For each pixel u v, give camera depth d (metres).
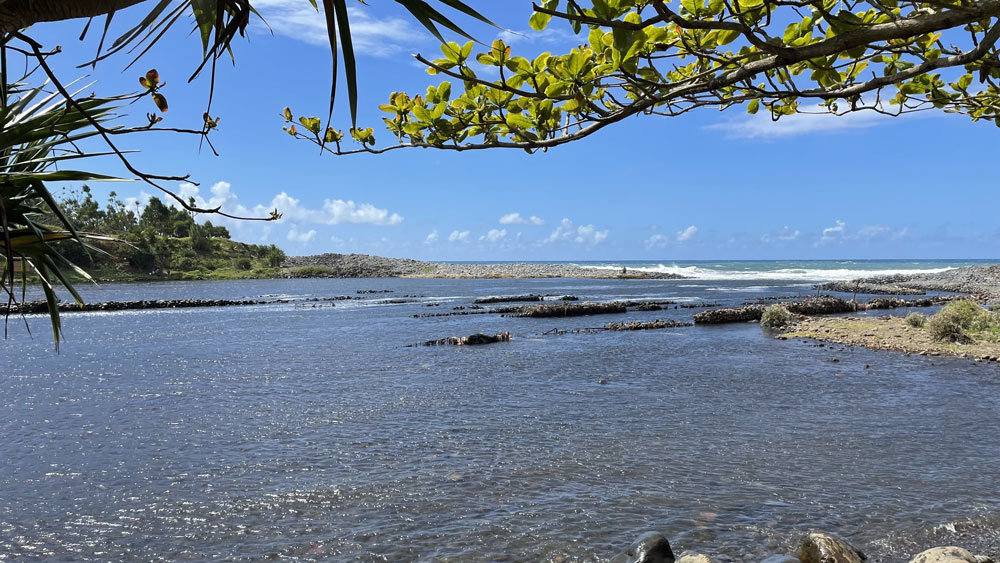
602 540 8.18
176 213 177.75
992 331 26.66
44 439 14.02
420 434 13.83
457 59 2.65
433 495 10.02
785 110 3.81
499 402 17.11
